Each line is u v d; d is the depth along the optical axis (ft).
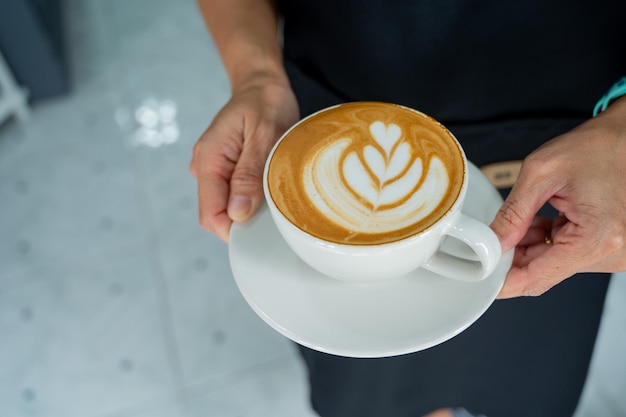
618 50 1.51
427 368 1.98
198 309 2.98
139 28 4.66
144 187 3.55
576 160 1.21
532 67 1.55
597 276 1.73
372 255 1.10
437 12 1.52
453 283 1.22
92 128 3.93
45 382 2.75
